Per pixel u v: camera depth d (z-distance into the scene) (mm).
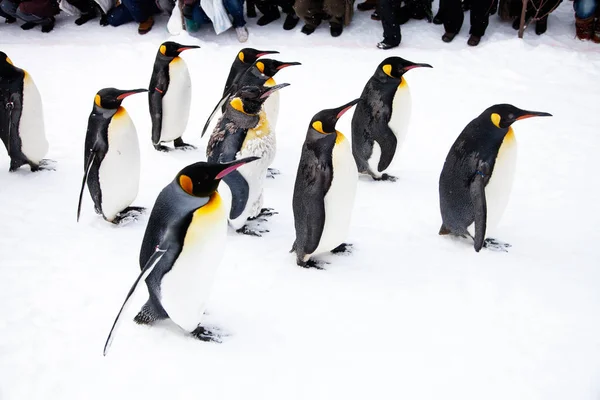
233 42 9719
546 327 3553
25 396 3061
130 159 4633
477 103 7379
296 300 3820
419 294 3879
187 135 6805
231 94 5699
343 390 3100
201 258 3111
